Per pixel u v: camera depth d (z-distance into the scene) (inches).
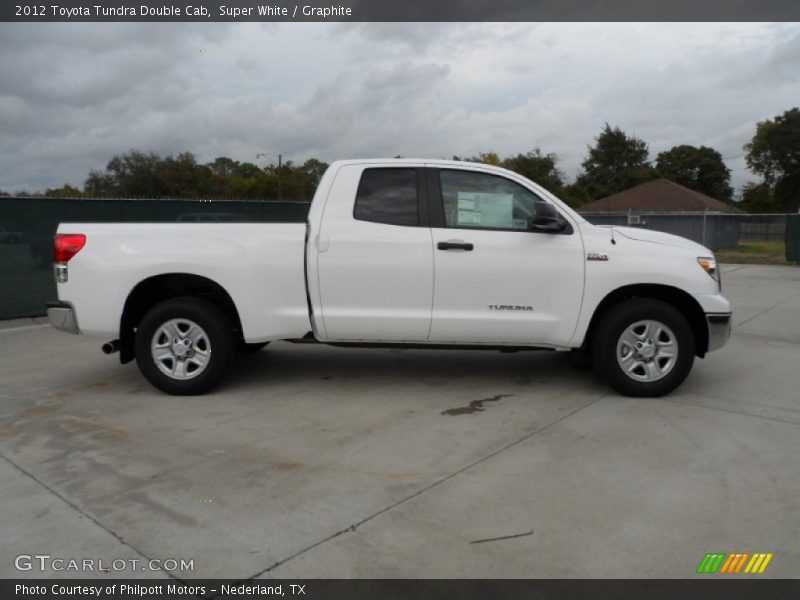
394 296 210.1
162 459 165.3
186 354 216.7
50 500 142.6
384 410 203.9
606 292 208.2
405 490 146.9
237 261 209.5
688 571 114.7
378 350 290.0
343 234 208.5
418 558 119.3
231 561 118.6
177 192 1721.2
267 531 129.1
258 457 166.4
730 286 552.7
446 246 207.2
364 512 136.6
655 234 221.9
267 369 255.6
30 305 386.3
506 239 209.0
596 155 1895.9
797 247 807.7
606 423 189.8
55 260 214.5
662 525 130.3
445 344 216.7
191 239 211.5
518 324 210.4
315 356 277.7
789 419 193.0
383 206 212.7
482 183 214.4
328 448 172.2
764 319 377.4
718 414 197.8
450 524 131.4
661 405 206.8
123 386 233.1
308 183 2212.1
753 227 1221.1
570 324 210.5
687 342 208.1
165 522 132.9
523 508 137.9
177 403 211.9
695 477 152.6
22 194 645.9
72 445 175.2
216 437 180.9
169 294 227.8
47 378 245.1
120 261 210.1
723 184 3024.1
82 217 402.9
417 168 214.4
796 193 2787.9
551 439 177.3
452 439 178.2
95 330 213.3
